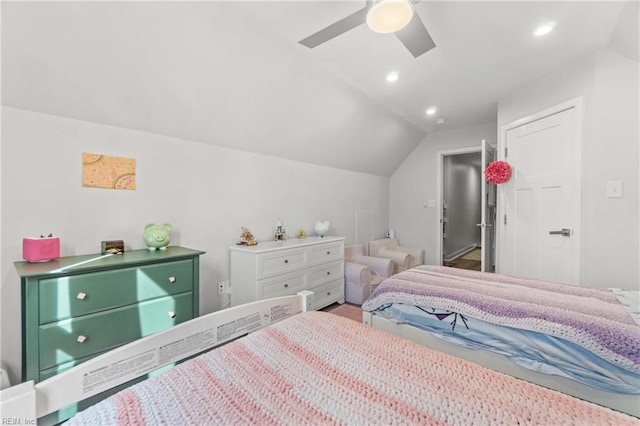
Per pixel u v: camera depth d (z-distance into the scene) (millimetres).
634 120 1989
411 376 836
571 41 2031
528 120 2746
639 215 1979
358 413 682
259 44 1975
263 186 2951
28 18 1350
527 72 2502
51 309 1344
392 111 3477
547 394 749
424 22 1808
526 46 2102
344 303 3285
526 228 2797
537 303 1452
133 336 1601
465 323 1526
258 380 814
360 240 4387
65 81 1616
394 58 2252
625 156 2027
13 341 1596
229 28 1794
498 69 2449
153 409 691
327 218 3791
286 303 1438
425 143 4602
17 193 1602
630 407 1111
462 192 6598
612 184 2084
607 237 2111
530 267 2754
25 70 1496
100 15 1462
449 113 3568
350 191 4176
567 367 1214
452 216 6043
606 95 2105
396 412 684
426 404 712
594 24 1844
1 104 1542
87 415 673
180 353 1049
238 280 2521
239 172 2723
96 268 1470
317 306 2926
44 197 1687
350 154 3834
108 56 1624
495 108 3391
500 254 3100
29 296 1292
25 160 1621
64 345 1377
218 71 2012
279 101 2508
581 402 719
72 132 1775
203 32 1748
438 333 1605
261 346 1012
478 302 1521
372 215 4621
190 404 711
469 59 2277
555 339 1251
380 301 1860
